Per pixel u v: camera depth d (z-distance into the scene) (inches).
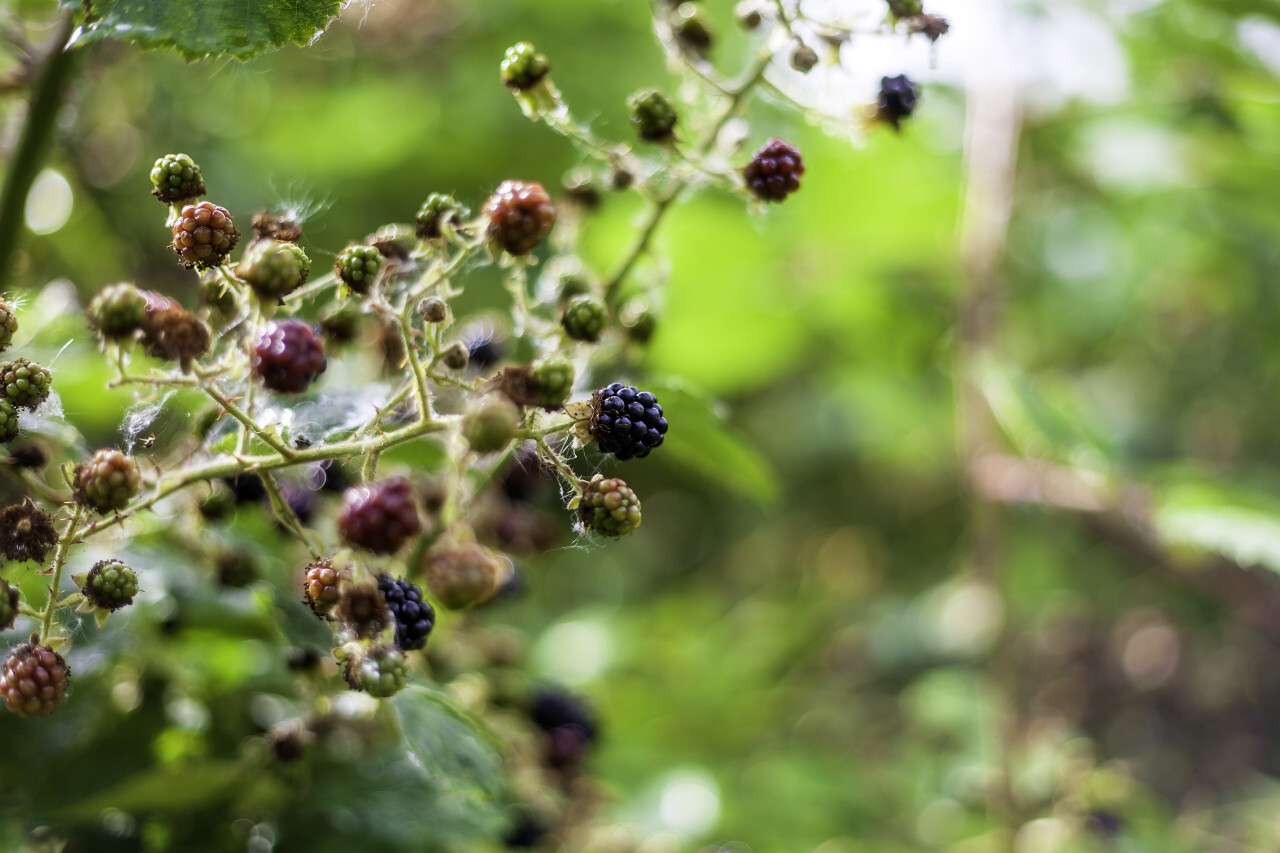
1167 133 122.6
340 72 160.2
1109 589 175.5
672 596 176.6
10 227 61.5
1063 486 106.2
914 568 184.5
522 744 74.4
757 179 53.0
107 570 41.8
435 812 62.5
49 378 42.9
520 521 70.0
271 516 60.6
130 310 37.9
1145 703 175.8
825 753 142.1
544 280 65.4
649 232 60.8
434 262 46.8
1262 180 112.2
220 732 63.8
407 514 39.7
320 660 56.1
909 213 129.3
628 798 110.7
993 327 117.1
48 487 53.5
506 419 39.7
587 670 131.0
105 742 60.2
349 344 53.1
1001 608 111.4
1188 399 171.8
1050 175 144.9
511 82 52.1
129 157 125.3
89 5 40.4
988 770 114.6
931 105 137.6
